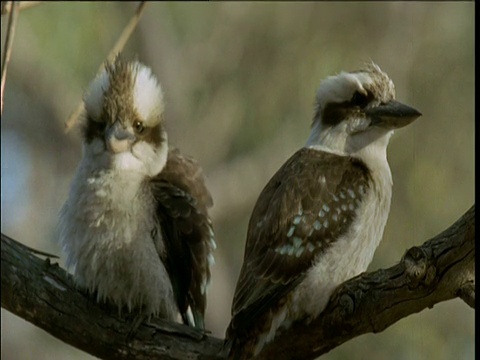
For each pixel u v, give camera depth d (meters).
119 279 10.20
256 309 9.51
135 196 10.35
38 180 17.98
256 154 17.17
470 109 16.03
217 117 17.30
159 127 10.66
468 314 14.37
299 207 9.77
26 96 18.11
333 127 10.48
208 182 16.77
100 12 17.66
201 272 10.89
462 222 8.40
